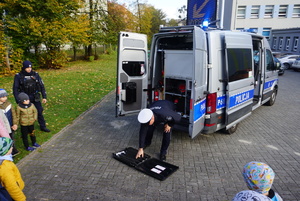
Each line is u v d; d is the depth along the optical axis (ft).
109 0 75.25
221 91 15.03
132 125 19.31
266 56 22.29
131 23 80.89
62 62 52.65
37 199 10.03
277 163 13.37
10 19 42.75
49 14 45.65
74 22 51.60
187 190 10.79
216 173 12.26
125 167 12.78
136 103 17.75
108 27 70.28
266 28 92.84
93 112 22.67
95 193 10.48
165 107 12.91
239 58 16.19
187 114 15.92
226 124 15.79
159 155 14.25
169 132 13.17
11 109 13.10
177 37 16.16
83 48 82.43
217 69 14.47
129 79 16.90
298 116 22.35
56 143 15.61
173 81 17.17
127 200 10.06
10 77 39.65
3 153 7.08
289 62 65.82
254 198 4.92
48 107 23.65
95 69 53.47
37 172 12.07
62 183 11.18
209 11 25.58
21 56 44.24
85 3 64.85
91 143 15.75
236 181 11.54
